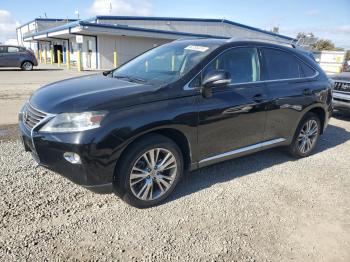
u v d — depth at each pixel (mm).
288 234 3092
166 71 3781
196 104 3469
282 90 4398
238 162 4828
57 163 3006
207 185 3990
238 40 4148
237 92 3873
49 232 2885
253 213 3408
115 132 2951
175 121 3301
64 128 2914
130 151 3131
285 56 4641
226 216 3320
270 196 3801
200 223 3172
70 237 2842
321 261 2760
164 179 3486
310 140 5172
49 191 3578
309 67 4988
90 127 2885
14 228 2898
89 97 3094
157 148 3305
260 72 4234
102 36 27141
